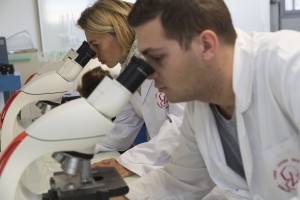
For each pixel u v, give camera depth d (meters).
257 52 0.97
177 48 0.87
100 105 0.81
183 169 1.27
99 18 1.66
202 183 1.28
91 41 1.70
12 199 0.85
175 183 1.28
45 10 4.14
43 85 1.53
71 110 0.81
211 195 1.34
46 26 4.17
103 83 0.82
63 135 0.82
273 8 4.61
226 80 0.97
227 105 1.04
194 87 0.93
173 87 0.92
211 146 1.12
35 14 4.16
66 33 4.21
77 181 0.92
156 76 0.90
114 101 0.81
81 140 0.82
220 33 0.91
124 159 1.63
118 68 1.71
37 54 3.89
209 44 0.89
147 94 1.81
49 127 0.82
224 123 1.10
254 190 1.08
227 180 1.15
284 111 0.95
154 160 1.59
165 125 1.65
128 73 0.82
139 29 0.88
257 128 1.01
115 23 1.64
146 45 0.87
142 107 1.85
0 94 3.01
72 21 4.21
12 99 1.58
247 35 1.02
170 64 0.88
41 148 0.83
